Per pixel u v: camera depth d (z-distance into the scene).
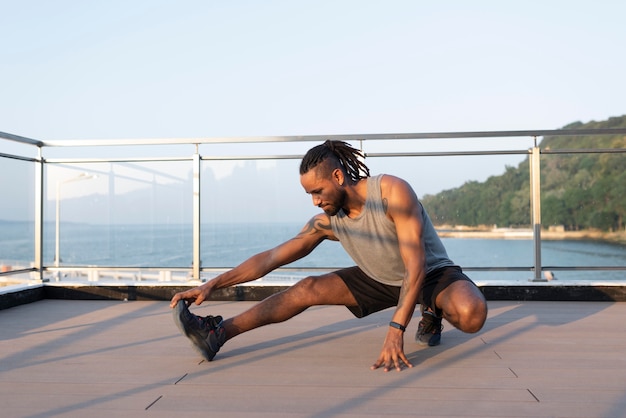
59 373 1.85
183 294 2.00
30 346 2.29
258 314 2.13
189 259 3.95
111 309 3.37
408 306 1.87
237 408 1.46
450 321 2.03
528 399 1.52
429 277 2.10
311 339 2.39
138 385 1.69
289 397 1.55
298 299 2.15
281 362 1.98
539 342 2.31
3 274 3.67
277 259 2.19
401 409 1.44
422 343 2.25
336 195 1.94
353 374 1.81
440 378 1.75
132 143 3.90
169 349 2.22
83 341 2.39
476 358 2.02
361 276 2.18
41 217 3.99
